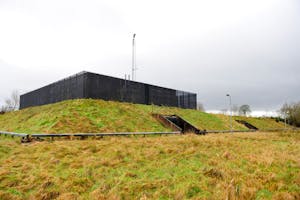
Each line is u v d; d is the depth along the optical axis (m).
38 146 13.23
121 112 26.17
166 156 12.24
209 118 39.12
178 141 16.30
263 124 55.59
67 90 31.09
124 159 11.28
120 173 9.34
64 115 21.19
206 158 12.02
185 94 42.75
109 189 7.84
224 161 11.44
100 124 21.34
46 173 8.98
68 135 17.00
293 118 68.94
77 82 29.25
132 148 13.44
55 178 8.52
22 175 8.77
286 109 70.00
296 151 14.82
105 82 30.08
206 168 10.03
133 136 20.28
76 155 11.76
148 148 13.66
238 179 8.76
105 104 26.91
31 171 9.30
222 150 14.02
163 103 37.72
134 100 33.34
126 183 8.22
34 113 27.25
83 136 17.69
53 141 15.51
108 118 23.31
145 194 7.37
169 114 32.03
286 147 16.56
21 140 15.30
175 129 25.80
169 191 7.50
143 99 34.66
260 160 11.62
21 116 28.69
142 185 7.97
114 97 30.83
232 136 23.45
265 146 16.62
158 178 8.84
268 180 8.89
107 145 14.10
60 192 7.54
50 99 34.84
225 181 8.51
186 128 29.22
